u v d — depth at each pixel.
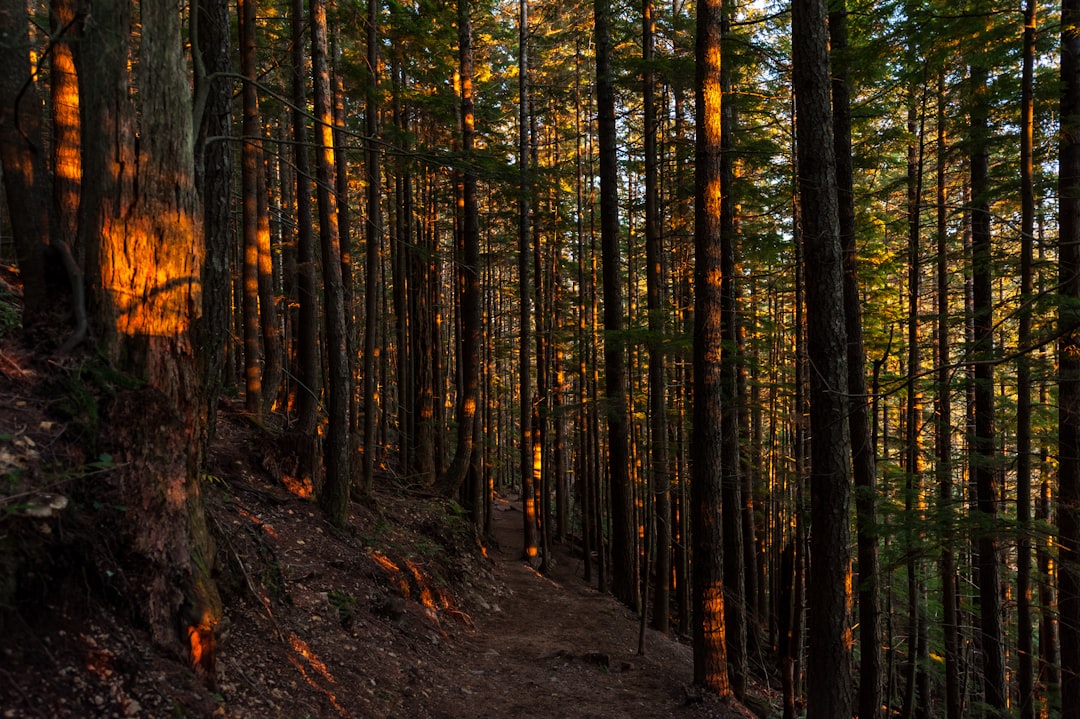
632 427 14.81
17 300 6.63
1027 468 8.95
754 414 16.42
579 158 18.55
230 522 6.85
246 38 9.73
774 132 12.62
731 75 11.55
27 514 3.42
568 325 21.14
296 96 9.87
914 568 11.61
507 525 24.00
